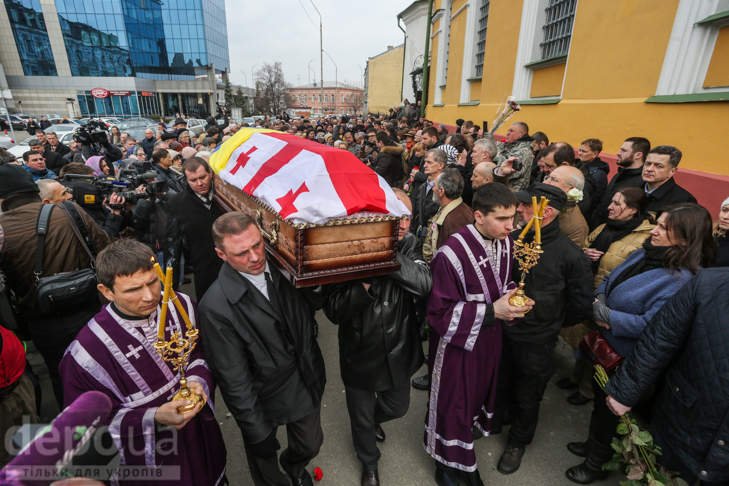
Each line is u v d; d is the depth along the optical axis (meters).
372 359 1.88
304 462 1.97
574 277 2.00
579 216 2.71
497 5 7.17
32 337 2.22
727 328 1.34
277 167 1.94
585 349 2.14
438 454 2.04
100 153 6.84
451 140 4.54
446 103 11.39
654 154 2.77
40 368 3.12
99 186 3.40
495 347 1.94
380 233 1.60
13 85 37.78
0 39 36.06
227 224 1.42
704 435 1.41
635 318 1.90
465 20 9.45
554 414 2.64
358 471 2.23
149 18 42.53
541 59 5.77
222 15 54.94
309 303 1.82
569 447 2.32
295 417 1.76
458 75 10.09
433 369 2.00
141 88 41.28
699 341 1.40
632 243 2.38
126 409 1.37
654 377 1.58
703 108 3.04
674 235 1.81
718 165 2.95
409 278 1.78
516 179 3.82
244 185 2.17
